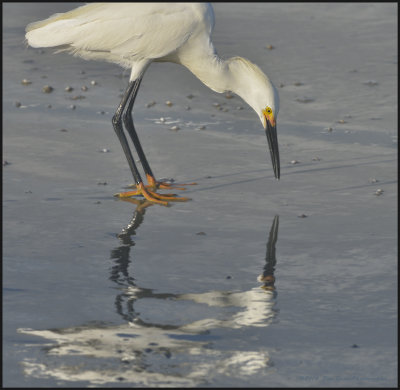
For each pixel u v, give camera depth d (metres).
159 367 6.96
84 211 11.07
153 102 16.33
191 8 12.04
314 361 7.08
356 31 21.77
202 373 6.88
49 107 15.96
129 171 12.85
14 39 20.70
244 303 8.23
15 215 10.84
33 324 7.75
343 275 8.97
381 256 9.52
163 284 8.71
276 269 9.15
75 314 7.97
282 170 12.88
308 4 24.59
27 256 9.48
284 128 14.99
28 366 6.99
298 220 10.74
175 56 12.34
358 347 7.33
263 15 23.31
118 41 12.03
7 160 13.13
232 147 13.96
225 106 16.38
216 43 20.34
